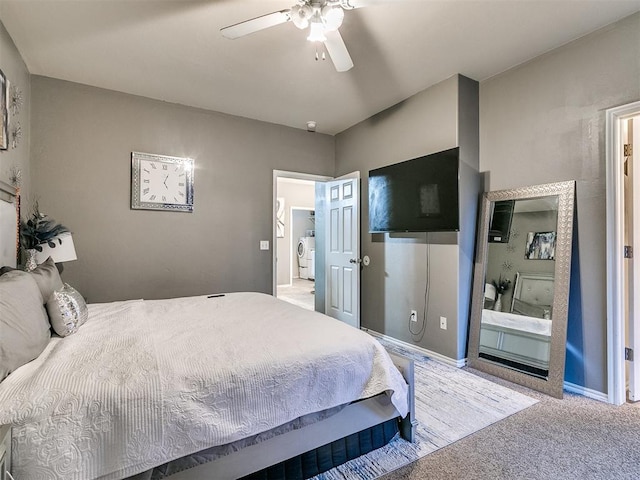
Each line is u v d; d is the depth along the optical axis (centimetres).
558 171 252
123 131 327
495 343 277
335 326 185
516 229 275
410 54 260
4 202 207
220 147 377
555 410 214
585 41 237
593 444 178
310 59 267
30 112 286
